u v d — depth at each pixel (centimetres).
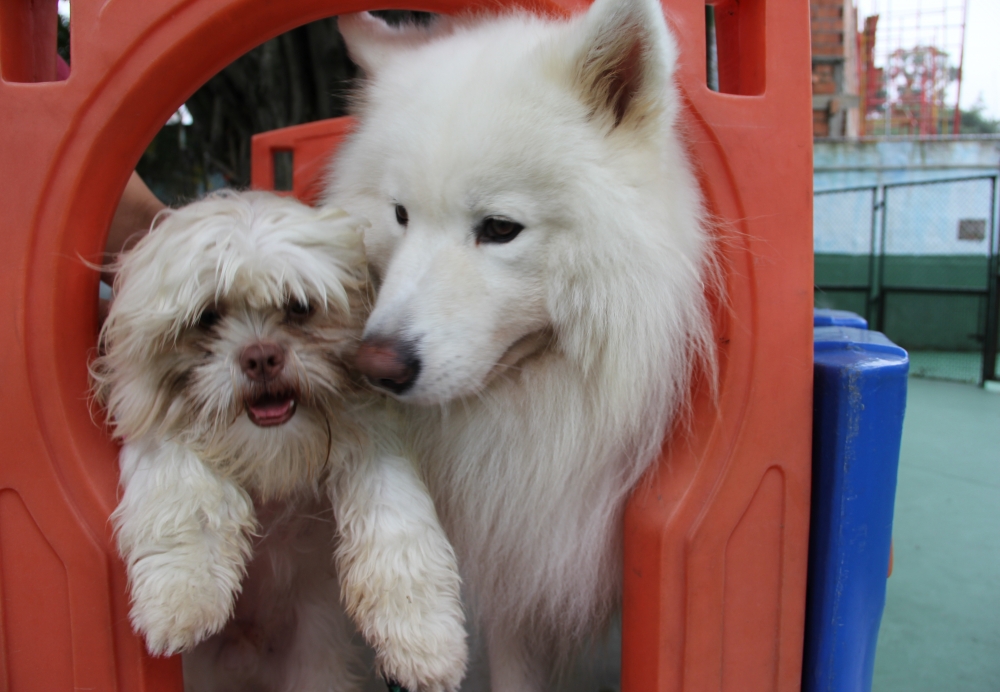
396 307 127
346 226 142
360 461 137
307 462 133
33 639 122
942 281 913
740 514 131
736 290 131
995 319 689
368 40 170
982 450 441
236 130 560
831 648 137
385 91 151
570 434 142
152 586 116
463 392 131
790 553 135
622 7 126
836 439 133
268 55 460
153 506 120
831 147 1000
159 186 747
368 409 143
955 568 263
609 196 129
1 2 119
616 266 130
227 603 125
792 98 133
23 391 119
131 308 126
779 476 133
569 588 150
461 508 154
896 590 245
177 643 116
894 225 943
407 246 136
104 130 120
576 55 131
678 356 136
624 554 138
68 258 122
